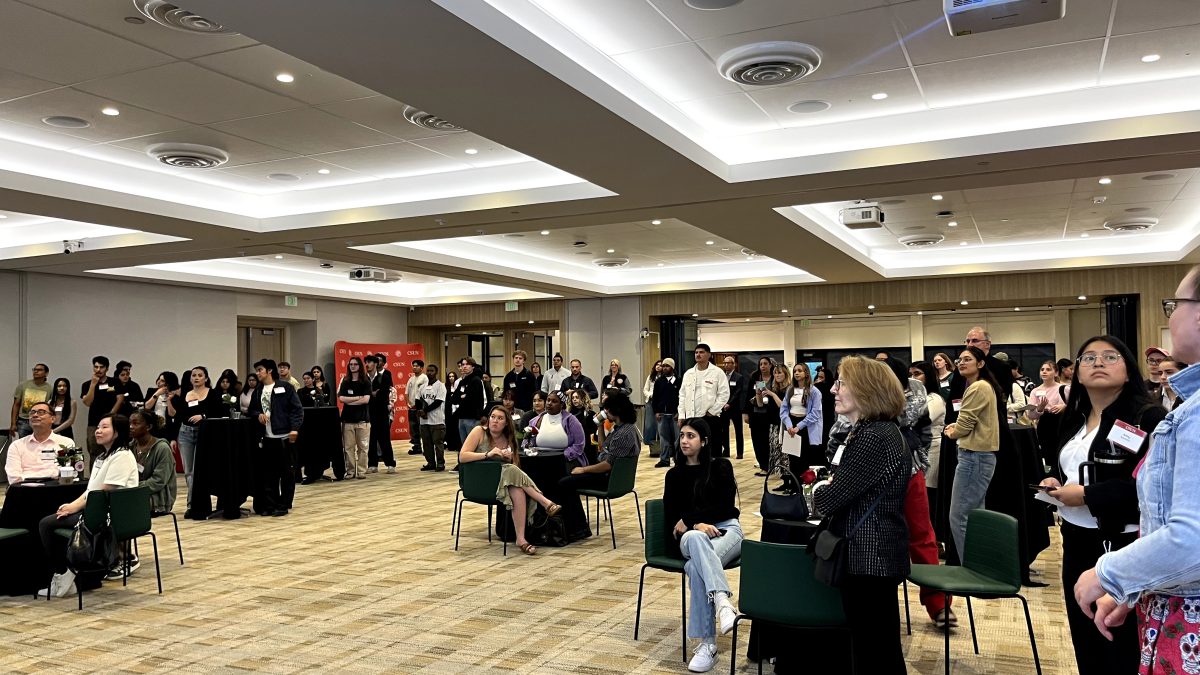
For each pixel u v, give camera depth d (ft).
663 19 18.75
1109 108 23.32
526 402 49.37
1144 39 20.03
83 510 19.06
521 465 26.02
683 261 55.88
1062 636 16.37
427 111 20.27
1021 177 26.84
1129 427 9.68
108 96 23.07
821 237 38.14
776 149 27.25
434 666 15.23
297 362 63.67
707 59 21.12
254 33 15.76
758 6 18.04
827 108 25.03
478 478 24.99
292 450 33.30
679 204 30.60
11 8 17.54
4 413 45.01
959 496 18.75
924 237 45.52
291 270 58.08
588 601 19.49
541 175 30.73
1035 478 20.98
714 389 37.14
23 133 26.43
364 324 67.31
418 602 19.58
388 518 31.17
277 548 25.96
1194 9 18.39
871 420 11.70
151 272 48.96
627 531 28.07
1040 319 66.74
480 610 18.85
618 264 56.39
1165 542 5.42
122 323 50.60
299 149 28.55
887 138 25.82
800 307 57.16
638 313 62.64
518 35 16.75
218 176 32.07
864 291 55.21
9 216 38.78
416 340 71.82
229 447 31.53
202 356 55.06
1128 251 47.16
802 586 12.04
